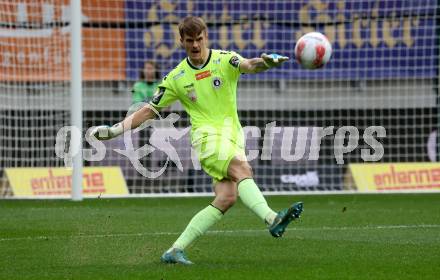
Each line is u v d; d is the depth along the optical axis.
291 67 53.44
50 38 49.84
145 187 50.94
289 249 25.05
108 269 21.08
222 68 22.08
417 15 52.75
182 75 22.30
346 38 53.00
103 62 51.47
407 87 54.03
